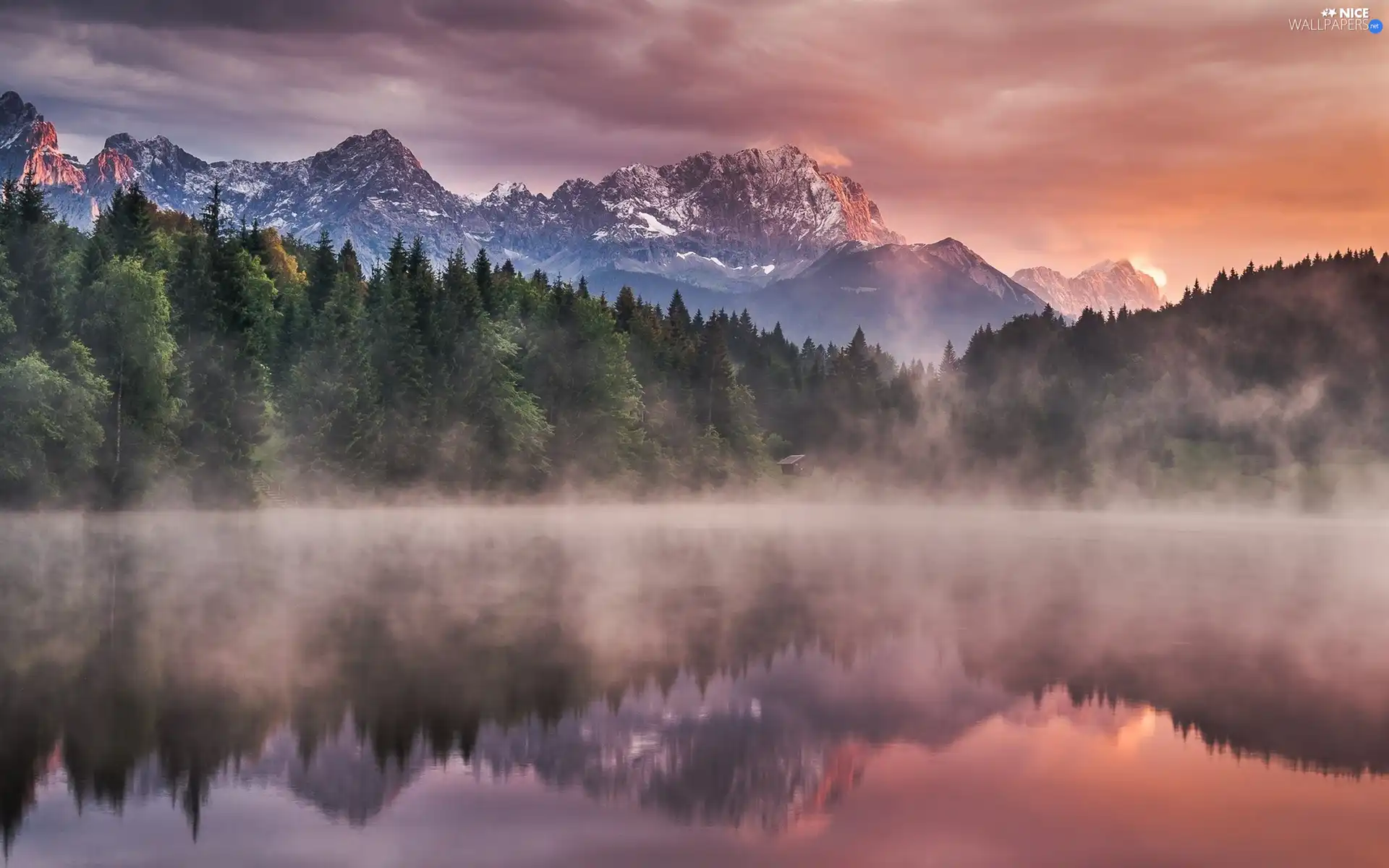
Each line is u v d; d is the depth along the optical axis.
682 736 21.11
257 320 112.94
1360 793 17.84
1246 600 45.03
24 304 78.06
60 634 30.78
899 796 17.67
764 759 19.64
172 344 84.94
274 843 15.35
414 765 18.95
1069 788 18.12
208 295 95.06
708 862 14.82
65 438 73.75
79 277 84.62
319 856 14.91
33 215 84.06
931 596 44.16
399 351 112.62
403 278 118.94
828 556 66.31
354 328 110.81
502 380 119.69
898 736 21.30
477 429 117.19
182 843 15.35
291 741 20.25
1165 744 20.91
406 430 110.75
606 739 20.80
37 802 16.91
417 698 23.62
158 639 30.05
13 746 19.66
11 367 71.50
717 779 18.45
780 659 28.97
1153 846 15.55
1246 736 21.47
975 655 29.92
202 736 20.39
